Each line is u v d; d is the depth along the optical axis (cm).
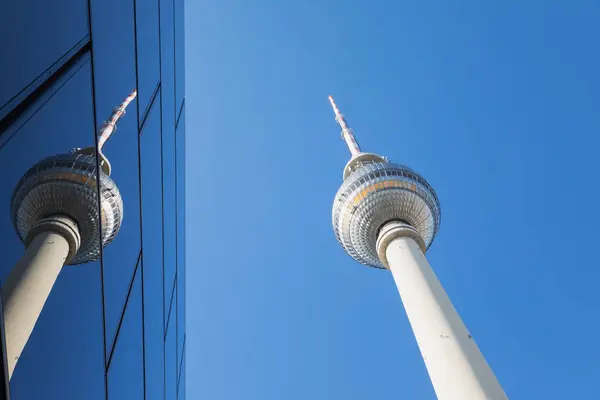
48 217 1138
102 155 1426
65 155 1108
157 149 2405
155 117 2358
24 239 1007
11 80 794
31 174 950
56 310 1084
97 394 1344
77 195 1207
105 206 1449
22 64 837
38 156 962
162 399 2558
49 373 1033
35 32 896
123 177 1667
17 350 888
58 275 1111
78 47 1170
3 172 818
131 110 1798
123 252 1661
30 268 1009
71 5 1110
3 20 759
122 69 1641
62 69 1062
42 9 931
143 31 2033
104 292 1427
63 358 1108
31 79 883
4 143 808
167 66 2795
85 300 1270
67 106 1099
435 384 2642
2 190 820
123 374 1647
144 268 2055
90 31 1267
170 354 2889
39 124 948
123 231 1659
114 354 1531
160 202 2483
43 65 940
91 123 1280
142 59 2019
